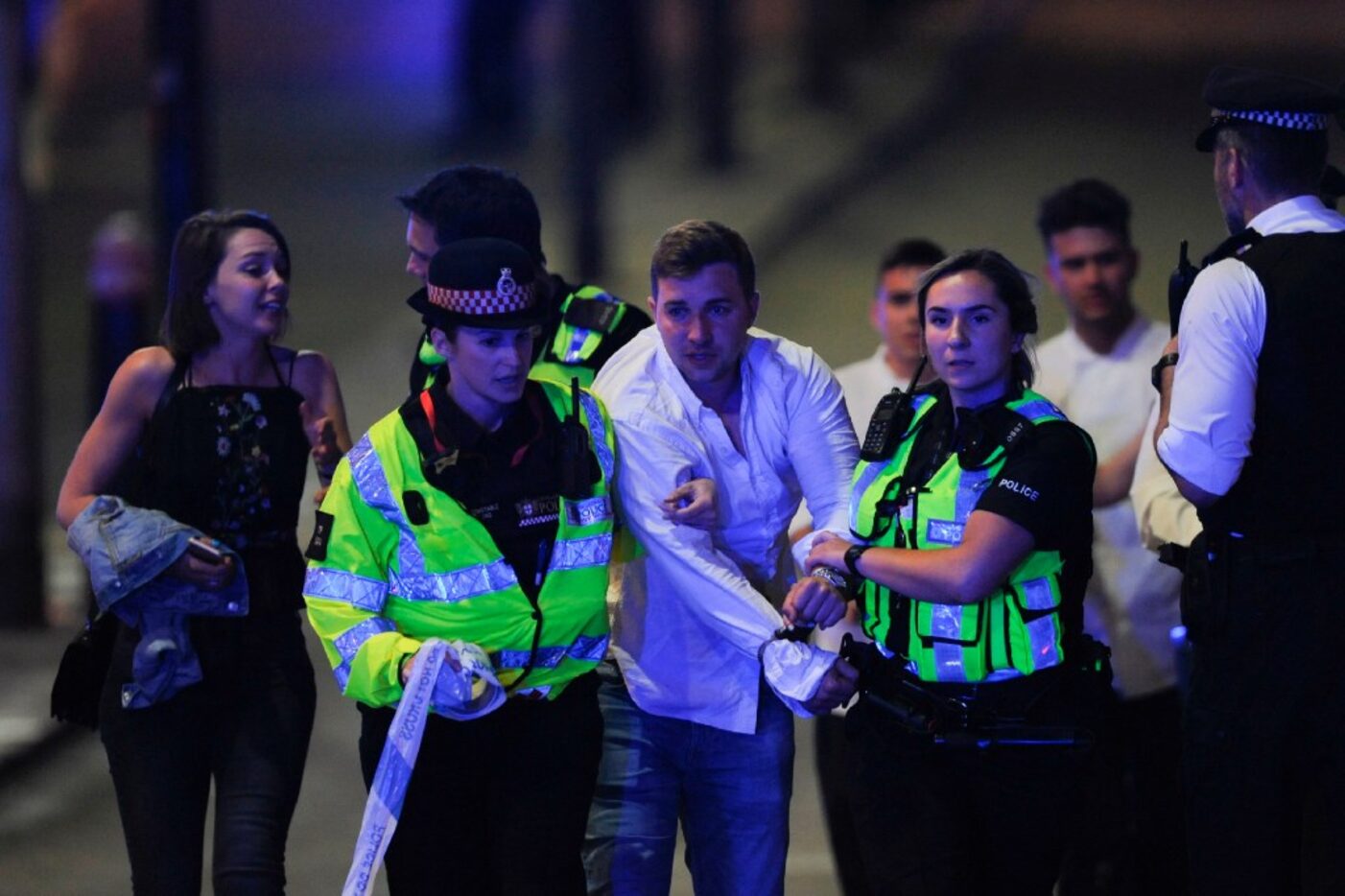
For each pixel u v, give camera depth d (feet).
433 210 57.00
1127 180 215.72
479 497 51.39
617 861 57.26
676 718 56.80
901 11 291.17
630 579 56.85
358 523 51.62
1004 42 290.15
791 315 182.39
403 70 264.93
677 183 221.25
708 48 223.30
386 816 49.88
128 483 58.39
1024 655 52.49
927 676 53.16
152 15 115.75
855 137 236.84
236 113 245.86
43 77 200.13
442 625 51.78
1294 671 52.54
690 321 54.08
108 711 56.90
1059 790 53.01
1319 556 52.47
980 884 54.54
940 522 53.06
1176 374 52.95
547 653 52.19
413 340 171.22
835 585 53.78
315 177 218.18
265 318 57.77
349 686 51.34
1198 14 307.58
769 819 57.47
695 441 55.52
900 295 70.44
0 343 120.88
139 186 210.18
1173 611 69.10
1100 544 69.46
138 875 55.98
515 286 50.21
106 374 120.78
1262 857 53.67
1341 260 52.49
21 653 115.14
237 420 57.72
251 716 56.80
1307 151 53.52
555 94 253.24
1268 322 52.16
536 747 52.80
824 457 56.54
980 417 52.90
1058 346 72.84
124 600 55.57
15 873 85.20
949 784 53.42
